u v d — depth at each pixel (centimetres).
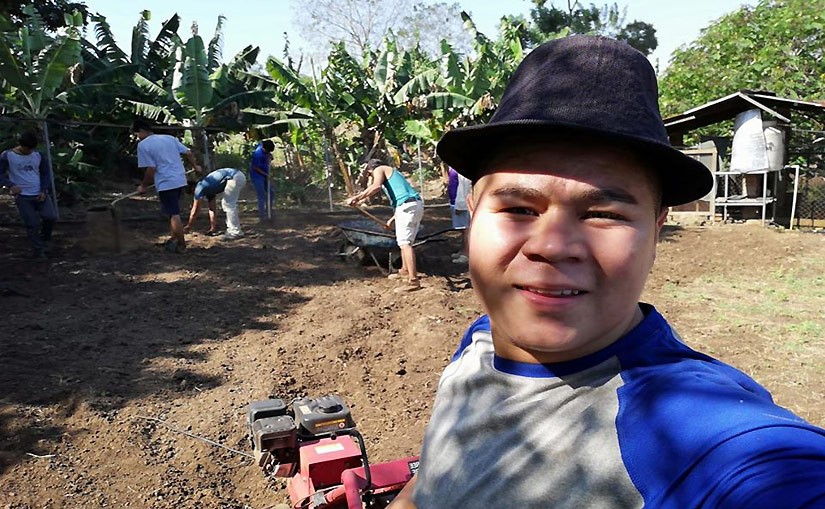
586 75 88
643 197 88
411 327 632
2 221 1182
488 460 93
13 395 445
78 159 1410
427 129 1545
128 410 442
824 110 1283
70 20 1316
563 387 91
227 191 1060
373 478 257
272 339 596
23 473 367
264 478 383
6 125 1284
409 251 759
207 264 893
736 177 1359
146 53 1769
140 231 1127
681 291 798
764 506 65
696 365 88
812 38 1798
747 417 74
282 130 1533
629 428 82
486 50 1565
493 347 111
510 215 90
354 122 1666
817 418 438
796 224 1299
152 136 948
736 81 1748
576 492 82
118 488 364
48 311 655
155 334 599
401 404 475
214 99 1512
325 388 504
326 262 925
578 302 86
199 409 450
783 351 569
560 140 86
